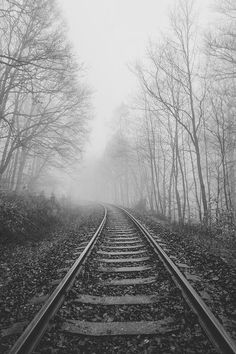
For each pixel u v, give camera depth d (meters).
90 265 7.25
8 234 9.83
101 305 4.87
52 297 4.65
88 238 11.26
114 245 10.12
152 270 6.82
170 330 3.93
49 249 9.79
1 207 10.55
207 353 3.39
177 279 5.80
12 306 4.91
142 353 3.47
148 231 12.49
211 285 5.80
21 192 16.39
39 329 3.81
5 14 10.45
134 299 5.08
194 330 3.91
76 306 4.80
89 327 4.07
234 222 12.86
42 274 6.71
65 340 3.76
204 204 14.68
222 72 13.09
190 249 9.16
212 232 12.45
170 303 4.84
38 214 13.79
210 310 4.23
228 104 16.50
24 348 3.34
